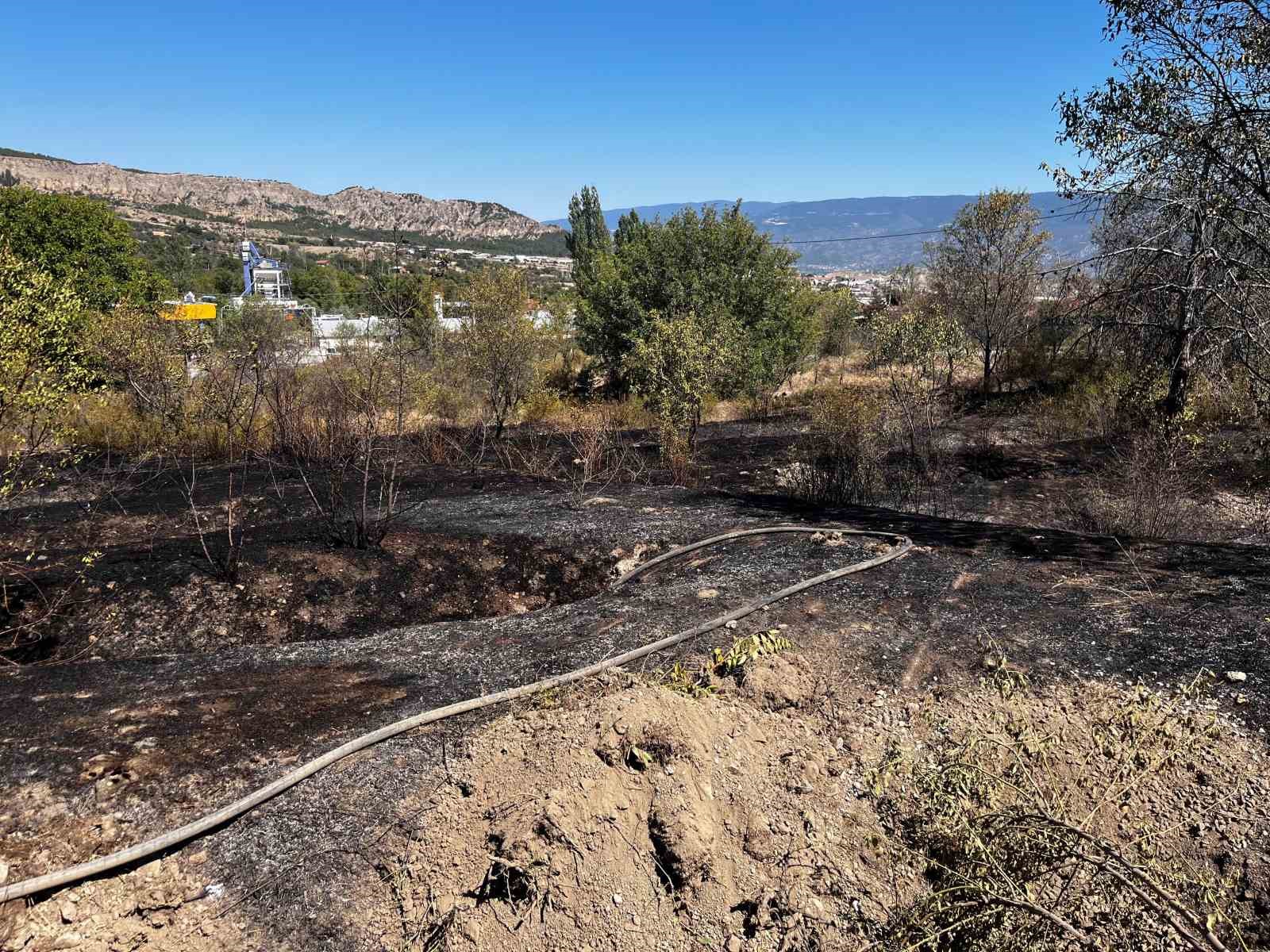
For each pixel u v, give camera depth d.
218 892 2.71
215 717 3.70
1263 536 7.54
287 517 8.05
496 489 9.09
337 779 3.23
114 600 5.57
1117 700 3.68
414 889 2.75
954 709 3.73
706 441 13.50
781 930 2.81
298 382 11.98
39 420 6.49
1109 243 9.93
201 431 11.32
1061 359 16.64
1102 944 2.57
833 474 9.12
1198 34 6.56
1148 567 5.32
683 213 18.83
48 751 3.30
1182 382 10.75
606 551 6.64
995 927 2.61
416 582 6.19
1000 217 16.95
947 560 5.67
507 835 2.83
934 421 12.85
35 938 2.51
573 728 3.30
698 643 4.48
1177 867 2.88
